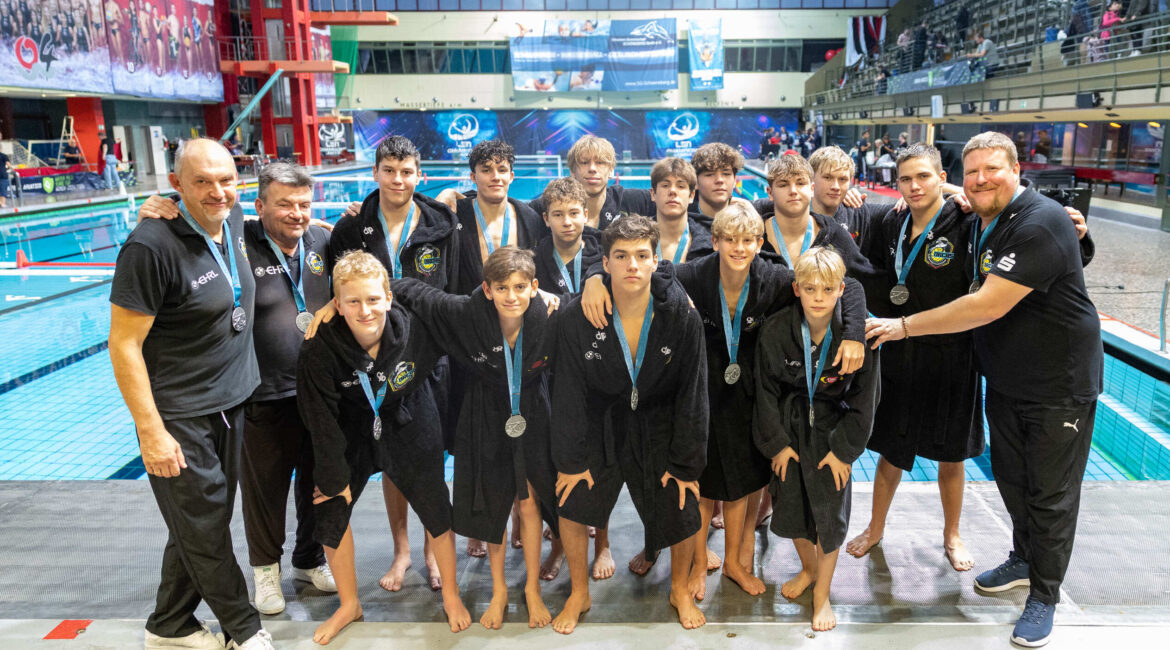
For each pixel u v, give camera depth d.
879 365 2.21
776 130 29.30
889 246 2.64
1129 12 10.45
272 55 22.59
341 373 2.06
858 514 2.94
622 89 28.86
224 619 2.08
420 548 2.76
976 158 2.12
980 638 2.14
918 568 2.53
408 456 2.20
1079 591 2.33
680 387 2.11
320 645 2.16
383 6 28.39
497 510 2.22
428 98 29.33
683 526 2.18
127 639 2.18
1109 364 4.68
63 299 7.37
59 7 15.39
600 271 2.17
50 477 3.81
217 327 2.02
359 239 2.54
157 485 2.01
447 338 2.16
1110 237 8.51
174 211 1.94
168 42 19.42
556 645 2.14
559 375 2.13
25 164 15.23
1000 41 16.48
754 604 2.35
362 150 29.70
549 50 28.48
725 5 28.42
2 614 2.31
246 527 2.38
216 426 2.07
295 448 2.40
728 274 2.21
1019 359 2.14
